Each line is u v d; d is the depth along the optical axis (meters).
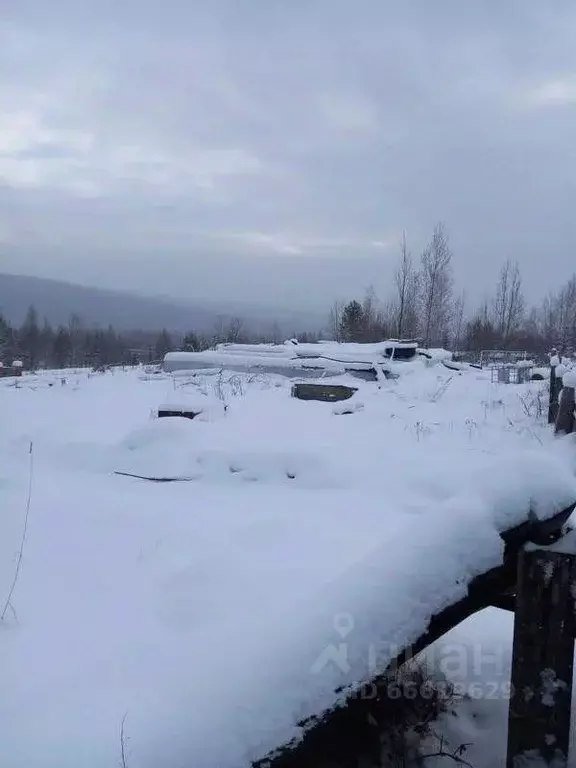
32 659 3.40
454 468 7.66
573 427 10.38
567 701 2.38
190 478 7.74
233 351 26.50
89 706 2.80
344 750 2.35
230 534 5.61
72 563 4.99
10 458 8.95
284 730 2.11
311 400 15.98
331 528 5.74
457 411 14.20
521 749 2.43
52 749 2.46
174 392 18.08
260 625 2.63
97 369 31.72
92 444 8.81
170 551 5.19
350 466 7.74
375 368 22.44
